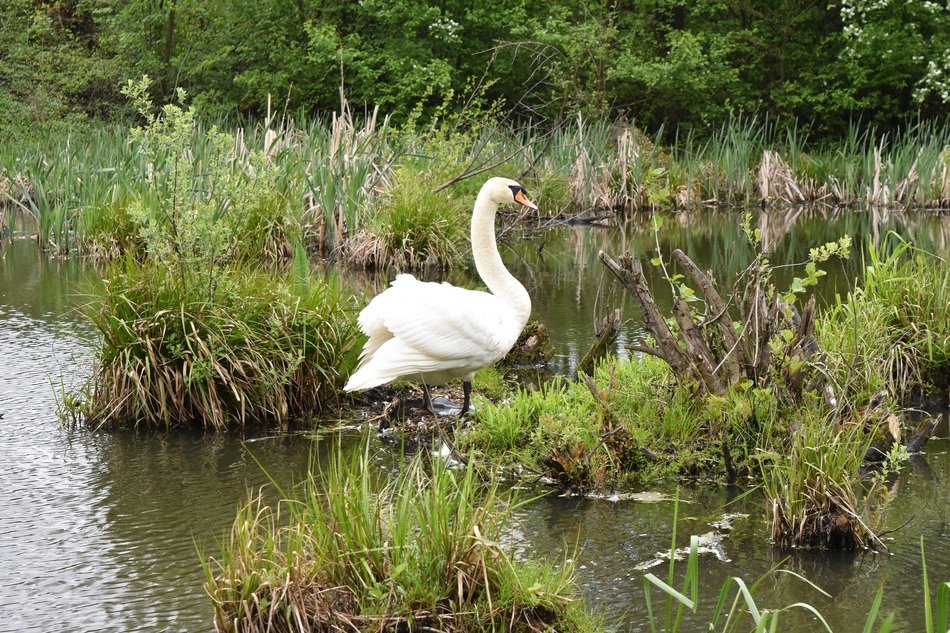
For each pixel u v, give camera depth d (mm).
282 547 5434
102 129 23516
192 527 6215
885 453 7422
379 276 15031
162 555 5848
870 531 5945
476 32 32094
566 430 7023
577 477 6797
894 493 6832
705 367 7473
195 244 8641
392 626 4648
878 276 9773
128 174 17453
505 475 7062
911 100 32688
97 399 8375
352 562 4730
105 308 8484
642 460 7109
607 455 7039
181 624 5082
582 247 18562
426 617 4691
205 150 16906
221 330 8289
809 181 27328
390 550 4781
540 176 22266
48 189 18562
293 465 7289
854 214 23953
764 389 7305
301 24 31406
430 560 4770
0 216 19500
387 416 8242
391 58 29875
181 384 8195
